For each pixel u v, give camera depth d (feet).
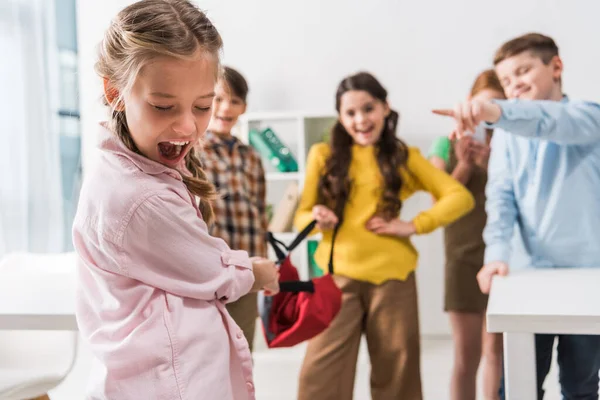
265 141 12.03
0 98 11.89
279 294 6.42
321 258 7.61
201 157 7.27
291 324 6.33
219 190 7.30
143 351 3.53
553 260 5.96
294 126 13.24
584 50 12.32
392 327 7.20
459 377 8.71
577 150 5.78
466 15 12.73
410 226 7.38
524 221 6.13
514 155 6.10
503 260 5.83
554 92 6.39
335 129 7.76
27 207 12.16
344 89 7.63
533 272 5.61
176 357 3.57
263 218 7.93
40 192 12.33
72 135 13.30
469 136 8.74
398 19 13.00
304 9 13.32
